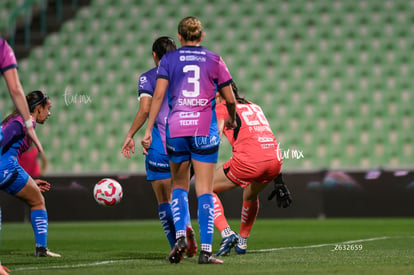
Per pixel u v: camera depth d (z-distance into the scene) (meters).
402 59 61.81
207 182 16.05
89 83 61.38
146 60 62.44
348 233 32.03
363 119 58.56
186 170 16.33
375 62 61.72
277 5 65.06
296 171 46.53
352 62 61.69
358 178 46.34
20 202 44.19
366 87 60.28
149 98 17.33
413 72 61.06
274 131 57.94
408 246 23.20
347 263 16.41
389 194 46.09
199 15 64.88
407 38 62.81
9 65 13.97
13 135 18.27
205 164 15.98
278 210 46.28
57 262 17.72
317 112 58.91
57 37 64.19
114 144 57.72
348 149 57.19
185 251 16.58
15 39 64.44
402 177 46.06
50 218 45.22
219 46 62.78
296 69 61.34
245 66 61.56
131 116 59.22
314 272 14.12
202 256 16.09
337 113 58.88
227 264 16.12
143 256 20.06
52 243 27.17
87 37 64.00
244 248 20.20
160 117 17.67
